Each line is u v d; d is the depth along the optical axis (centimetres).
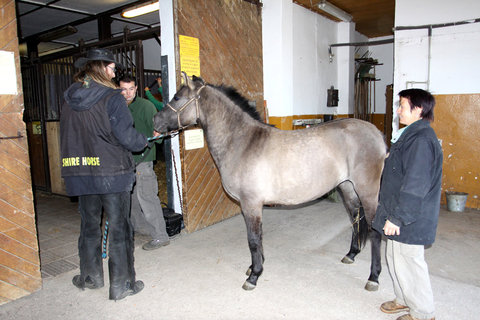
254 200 252
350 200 295
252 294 247
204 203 391
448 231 370
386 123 788
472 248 324
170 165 384
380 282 263
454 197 437
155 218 330
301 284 261
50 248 340
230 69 404
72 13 633
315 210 461
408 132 187
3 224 230
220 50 389
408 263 193
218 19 383
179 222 368
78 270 291
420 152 175
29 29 755
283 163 249
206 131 265
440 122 467
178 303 237
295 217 432
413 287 195
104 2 575
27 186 240
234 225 404
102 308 231
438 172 181
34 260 249
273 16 490
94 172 220
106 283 266
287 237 362
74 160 222
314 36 576
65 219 433
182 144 356
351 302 235
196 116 261
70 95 220
